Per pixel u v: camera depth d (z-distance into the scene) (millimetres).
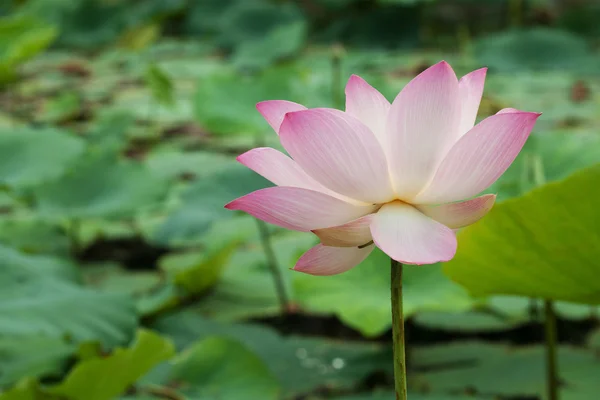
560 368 2625
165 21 13352
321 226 1888
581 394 2430
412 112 1874
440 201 1887
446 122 1875
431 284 2740
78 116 7285
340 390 2562
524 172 2754
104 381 2293
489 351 2785
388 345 2910
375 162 1873
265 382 2482
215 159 5676
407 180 1882
